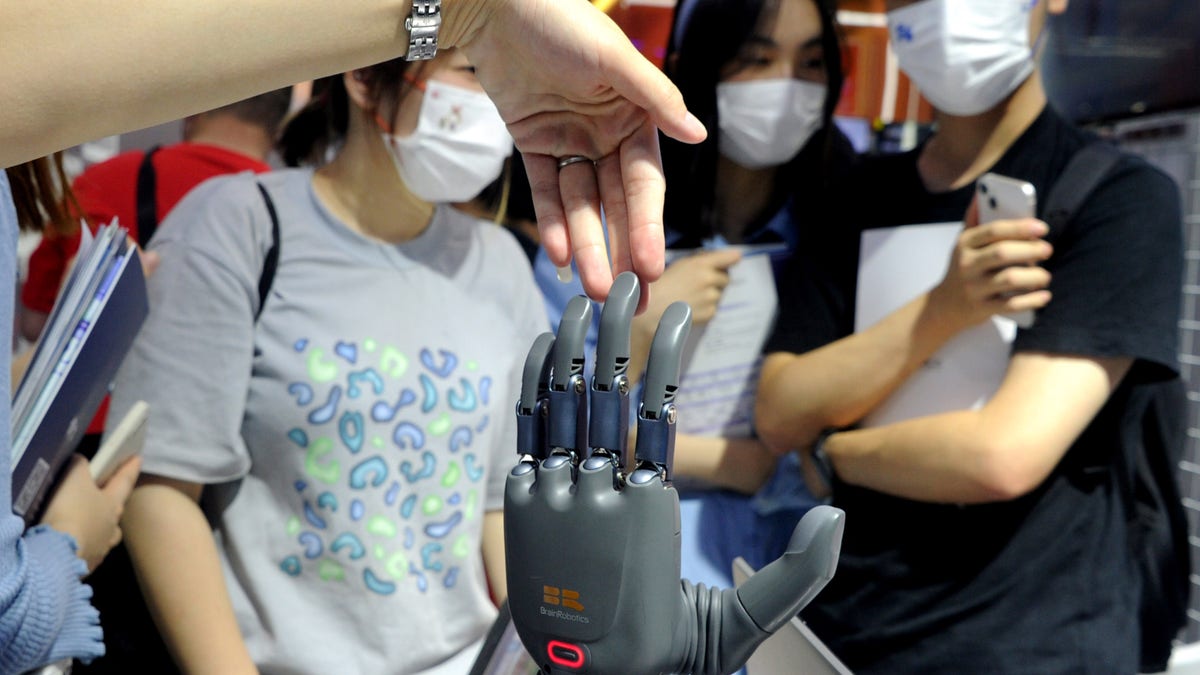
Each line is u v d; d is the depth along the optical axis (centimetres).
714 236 168
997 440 126
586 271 58
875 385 147
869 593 150
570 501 46
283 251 133
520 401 50
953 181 158
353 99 138
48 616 65
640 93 56
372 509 135
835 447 149
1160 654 148
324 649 133
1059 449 126
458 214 151
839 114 173
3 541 60
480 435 144
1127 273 126
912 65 150
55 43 46
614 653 45
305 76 54
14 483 79
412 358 138
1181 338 174
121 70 48
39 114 47
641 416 46
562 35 55
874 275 162
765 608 46
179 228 130
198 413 125
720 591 48
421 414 138
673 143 165
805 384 154
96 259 84
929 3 143
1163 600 147
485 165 140
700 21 160
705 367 167
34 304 133
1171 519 148
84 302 83
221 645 123
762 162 164
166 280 126
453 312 144
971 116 154
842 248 167
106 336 86
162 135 147
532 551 47
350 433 133
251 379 132
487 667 72
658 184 58
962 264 136
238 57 50
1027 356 131
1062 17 166
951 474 129
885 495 150
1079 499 140
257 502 133
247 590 133
